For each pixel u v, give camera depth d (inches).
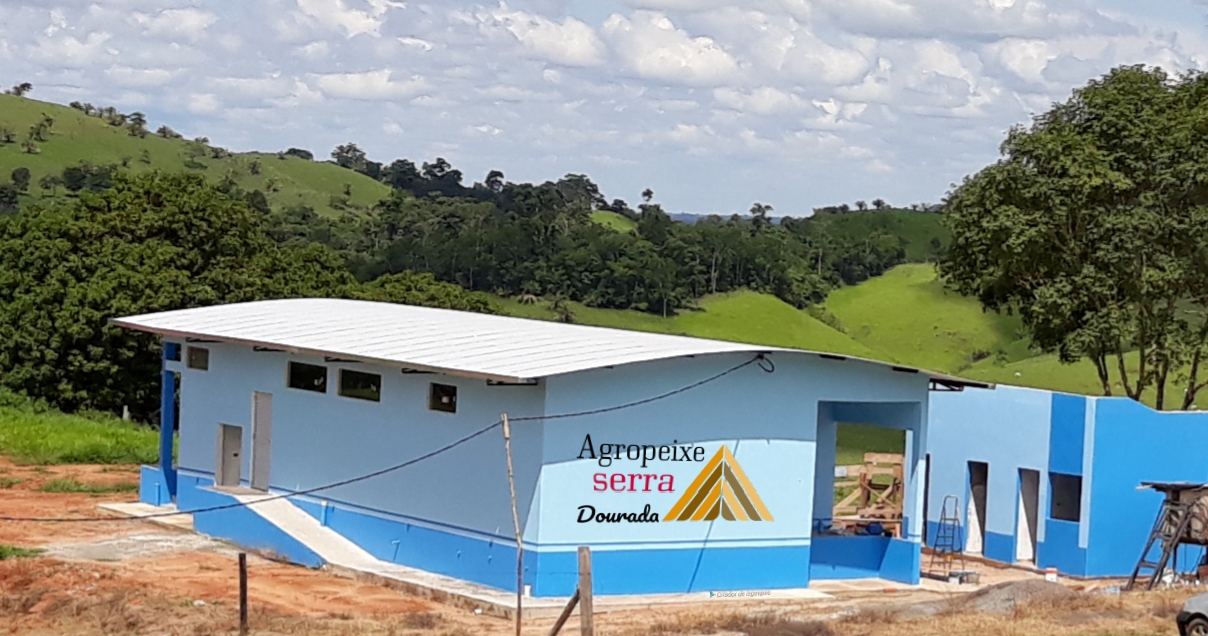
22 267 2114.9
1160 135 1628.9
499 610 935.7
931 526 1368.1
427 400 1070.4
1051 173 1620.3
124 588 981.2
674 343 1085.1
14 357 2070.6
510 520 995.3
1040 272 1683.1
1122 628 818.8
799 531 1074.1
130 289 2087.8
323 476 1163.3
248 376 1250.0
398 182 6968.5
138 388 2119.8
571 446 981.8
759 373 1055.0
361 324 1241.4
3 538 1181.7
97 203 2293.3
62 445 1718.8
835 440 1222.9
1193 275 1598.2
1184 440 1282.0
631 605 978.1
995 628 819.4
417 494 1074.7
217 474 1280.8
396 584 1020.5
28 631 829.8
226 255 2310.5
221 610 898.7
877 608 933.8
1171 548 1115.9
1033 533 1304.1
